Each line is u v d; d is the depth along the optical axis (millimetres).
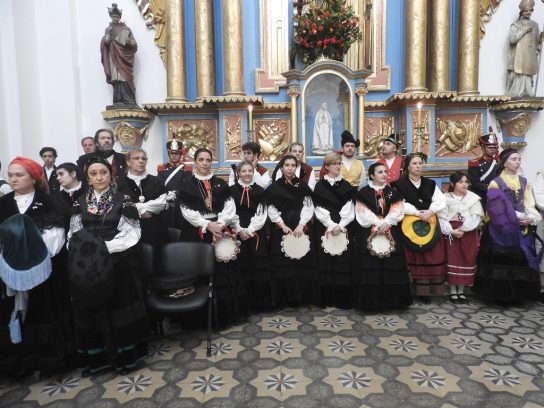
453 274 3531
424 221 3455
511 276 3389
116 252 2436
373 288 3330
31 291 2379
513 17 5801
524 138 5852
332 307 3543
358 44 5848
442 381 2332
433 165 5289
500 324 3121
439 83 5641
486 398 2164
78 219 2490
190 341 2941
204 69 5637
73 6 5742
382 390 2256
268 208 3449
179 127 5559
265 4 5723
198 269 2908
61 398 2258
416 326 3102
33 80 5555
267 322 3242
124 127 5578
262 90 5770
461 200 3523
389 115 5742
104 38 5461
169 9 5551
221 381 2383
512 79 5680
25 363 2381
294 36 5438
